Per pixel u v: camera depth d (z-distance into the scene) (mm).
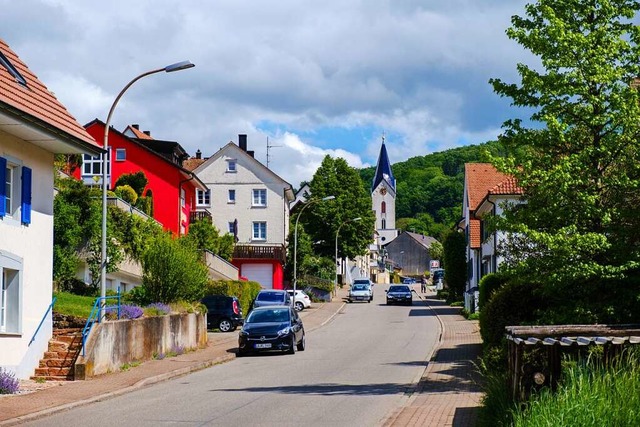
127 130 76375
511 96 18141
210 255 55312
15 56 22203
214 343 34594
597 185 17062
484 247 50062
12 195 20188
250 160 79375
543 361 11453
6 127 19062
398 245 170625
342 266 99125
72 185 33531
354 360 27156
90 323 22781
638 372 9203
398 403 16594
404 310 59906
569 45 17078
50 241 21953
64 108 22438
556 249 16609
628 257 16797
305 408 15898
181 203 58656
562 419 8453
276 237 78625
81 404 16734
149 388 19984
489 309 21578
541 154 17828
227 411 15562
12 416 14625
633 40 17531
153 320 26453
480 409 12758
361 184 90938
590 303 17672
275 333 29781
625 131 16672
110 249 34125
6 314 19984
